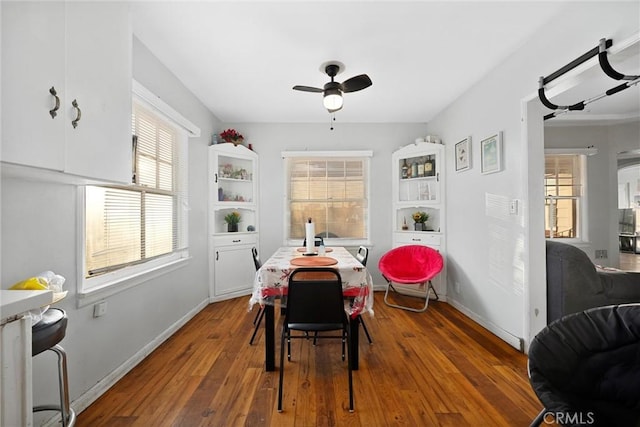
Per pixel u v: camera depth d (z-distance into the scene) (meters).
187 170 3.21
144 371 2.15
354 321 2.16
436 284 3.92
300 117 4.22
